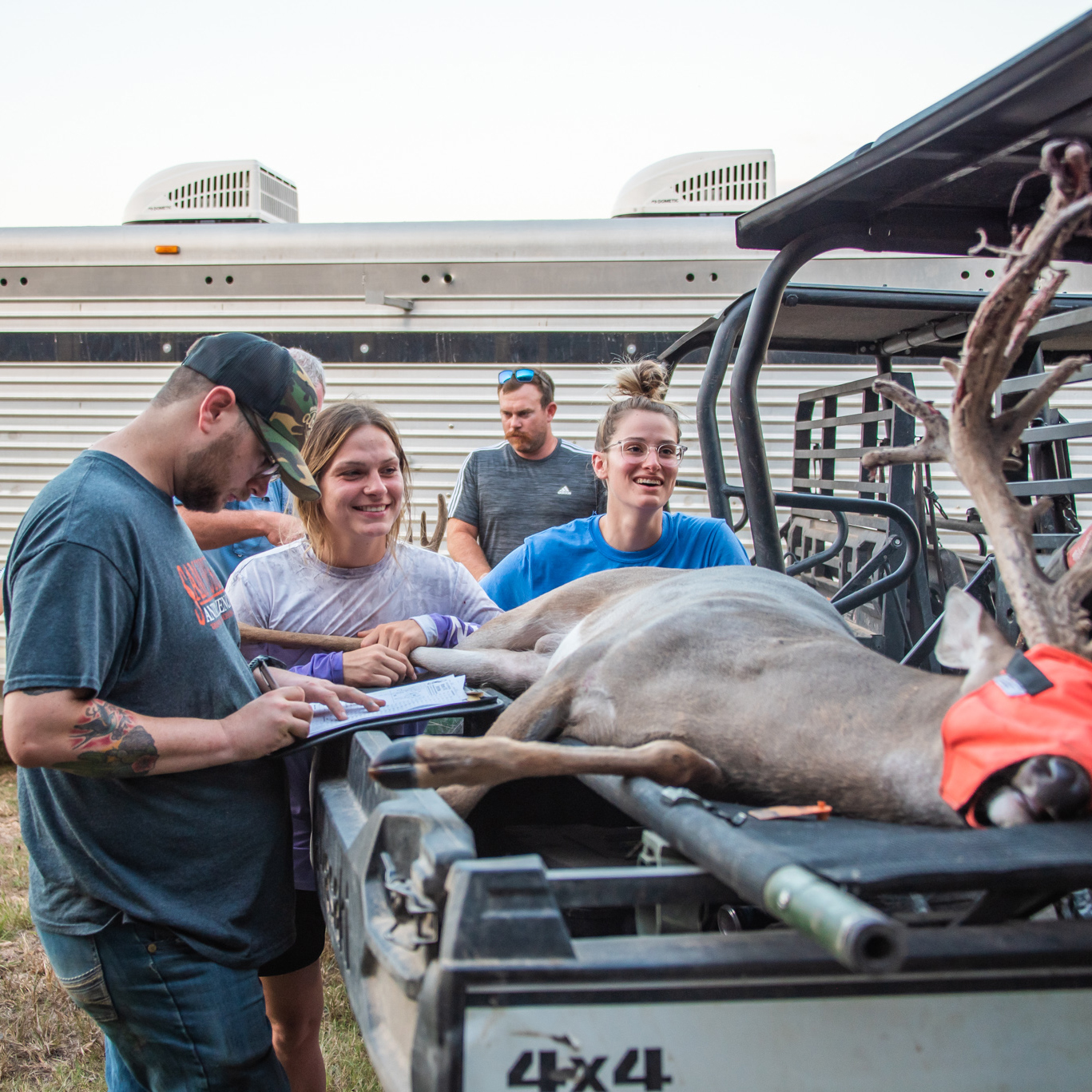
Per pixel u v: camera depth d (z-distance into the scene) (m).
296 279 6.24
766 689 2.04
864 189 2.78
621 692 2.25
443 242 6.18
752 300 3.94
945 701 1.82
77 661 1.91
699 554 3.72
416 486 6.23
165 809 2.12
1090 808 1.42
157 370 6.30
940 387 5.95
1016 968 1.27
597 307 6.13
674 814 1.53
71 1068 3.29
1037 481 3.46
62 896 2.12
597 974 1.22
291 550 3.02
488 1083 1.20
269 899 2.29
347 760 2.37
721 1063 1.23
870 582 4.94
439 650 2.92
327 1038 3.42
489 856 2.32
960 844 1.35
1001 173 2.66
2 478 6.39
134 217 6.53
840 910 1.07
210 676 2.21
